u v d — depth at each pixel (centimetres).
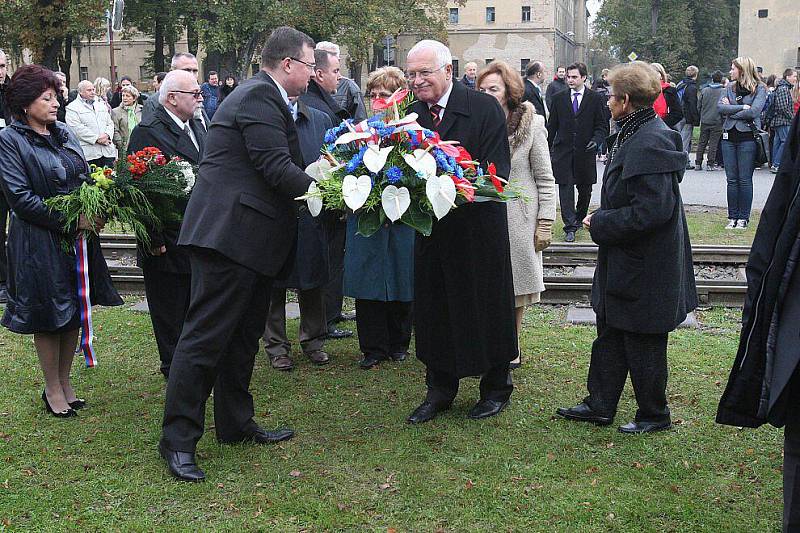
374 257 582
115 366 606
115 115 1252
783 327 311
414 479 414
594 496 395
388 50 3066
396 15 4266
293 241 442
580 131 1036
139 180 499
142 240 512
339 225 679
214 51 3781
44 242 480
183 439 422
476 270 473
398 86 613
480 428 482
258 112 416
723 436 466
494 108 475
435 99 470
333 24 4059
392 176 408
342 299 733
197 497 398
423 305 483
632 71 436
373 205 416
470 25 7006
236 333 448
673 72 5694
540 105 1195
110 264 919
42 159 481
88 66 6303
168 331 564
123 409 519
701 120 1839
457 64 7088
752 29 5803
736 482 411
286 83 435
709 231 1072
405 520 375
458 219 468
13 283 483
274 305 596
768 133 1725
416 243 483
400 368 603
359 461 438
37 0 3073
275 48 431
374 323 604
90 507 389
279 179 414
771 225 321
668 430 475
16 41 3194
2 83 735
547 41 6906
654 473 420
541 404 520
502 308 488
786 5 5681
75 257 494
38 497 397
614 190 446
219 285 418
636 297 447
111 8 2331
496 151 473
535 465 430
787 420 315
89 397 542
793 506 309
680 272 452
